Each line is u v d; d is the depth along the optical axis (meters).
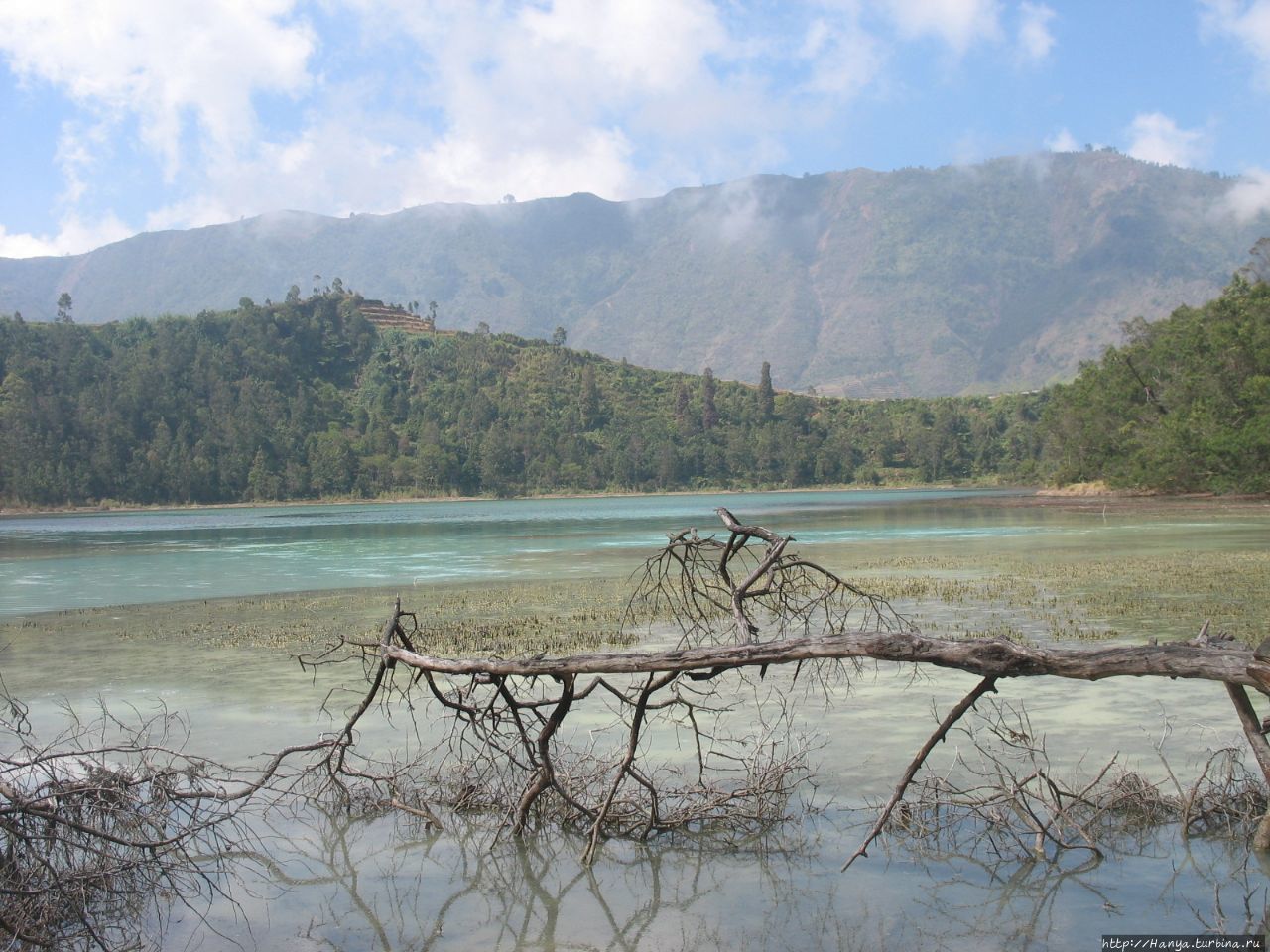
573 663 6.49
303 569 31.91
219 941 5.91
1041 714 10.08
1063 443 99.06
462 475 182.12
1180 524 45.12
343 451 174.00
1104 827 7.26
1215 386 70.69
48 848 6.30
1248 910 5.89
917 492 168.25
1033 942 5.61
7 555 43.16
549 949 5.69
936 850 7.02
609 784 8.11
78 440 157.75
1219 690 10.97
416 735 9.93
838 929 5.83
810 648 5.79
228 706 11.45
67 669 13.95
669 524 62.47
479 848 7.38
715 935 5.80
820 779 8.38
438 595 22.94
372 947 5.75
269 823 7.94
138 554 41.53
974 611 17.44
